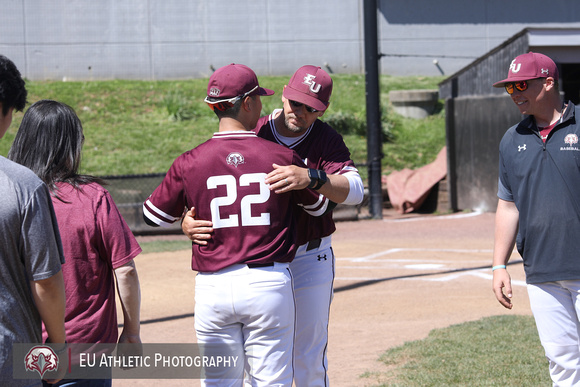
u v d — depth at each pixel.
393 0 52.62
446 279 17.50
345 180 6.61
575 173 6.82
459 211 34.53
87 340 5.64
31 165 5.79
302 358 7.59
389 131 43.56
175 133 42.31
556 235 6.92
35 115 5.83
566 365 7.21
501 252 7.58
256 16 52.03
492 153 32.19
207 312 6.24
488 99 32.22
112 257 5.75
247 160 6.14
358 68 52.97
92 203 5.74
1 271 4.57
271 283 6.05
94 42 50.72
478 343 11.29
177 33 51.50
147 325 13.86
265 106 43.03
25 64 50.03
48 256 4.70
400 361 10.62
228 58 52.00
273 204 6.12
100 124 43.16
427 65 53.34
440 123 45.97
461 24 53.03
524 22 53.06
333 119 42.94
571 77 44.62
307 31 52.50
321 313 7.61
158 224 6.63
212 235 6.18
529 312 13.62
